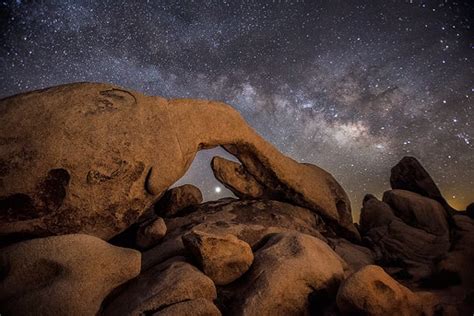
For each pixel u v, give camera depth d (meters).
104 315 3.70
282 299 3.99
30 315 3.37
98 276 3.78
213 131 5.74
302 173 6.68
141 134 4.95
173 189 6.48
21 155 4.32
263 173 6.47
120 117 4.90
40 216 4.34
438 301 4.58
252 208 6.32
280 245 4.67
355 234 6.98
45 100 4.66
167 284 3.79
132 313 3.54
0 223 4.21
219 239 4.22
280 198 6.73
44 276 3.74
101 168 4.59
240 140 6.05
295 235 4.82
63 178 4.42
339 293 3.96
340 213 7.00
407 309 4.11
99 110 4.82
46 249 3.80
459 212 7.77
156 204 6.49
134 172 4.80
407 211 7.21
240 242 4.32
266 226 5.56
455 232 6.54
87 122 4.65
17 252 3.79
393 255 6.45
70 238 3.94
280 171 6.37
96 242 4.03
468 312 4.45
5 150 4.29
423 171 8.10
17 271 3.69
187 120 5.54
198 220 5.82
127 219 4.85
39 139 4.39
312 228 6.30
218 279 4.21
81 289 3.58
